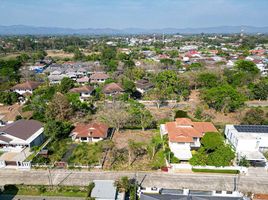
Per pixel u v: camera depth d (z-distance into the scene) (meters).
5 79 116.25
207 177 47.62
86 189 43.09
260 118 68.50
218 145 51.22
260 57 175.12
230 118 75.81
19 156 54.16
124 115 70.62
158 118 74.81
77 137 61.94
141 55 195.00
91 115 77.06
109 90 97.94
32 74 130.25
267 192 43.56
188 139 54.47
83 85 107.06
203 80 104.69
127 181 42.81
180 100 95.31
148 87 105.50
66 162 52.12
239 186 45.09
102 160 52.88
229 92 79.25
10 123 66.19
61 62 186.00
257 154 51.47
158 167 50.38
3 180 46.94
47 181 46.56
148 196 38.19
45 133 61.22
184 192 42.69
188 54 197.00
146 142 61.47
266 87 95.19
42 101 84.25
